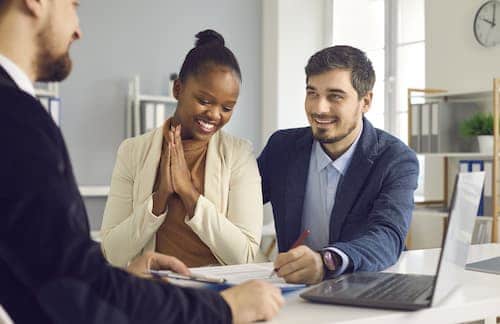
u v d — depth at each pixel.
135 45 4.75
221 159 1.89
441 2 4.33
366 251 1.47
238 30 5.23
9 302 0.81
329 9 5.38
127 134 4.69
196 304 0.93
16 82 0.90
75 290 0.82
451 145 4.00
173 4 4.93
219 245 1.75
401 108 4.93
